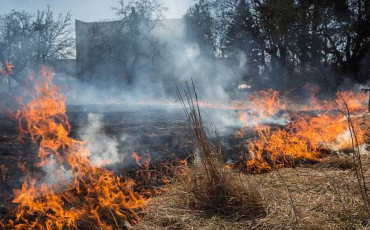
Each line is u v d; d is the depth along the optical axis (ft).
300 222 11.56
